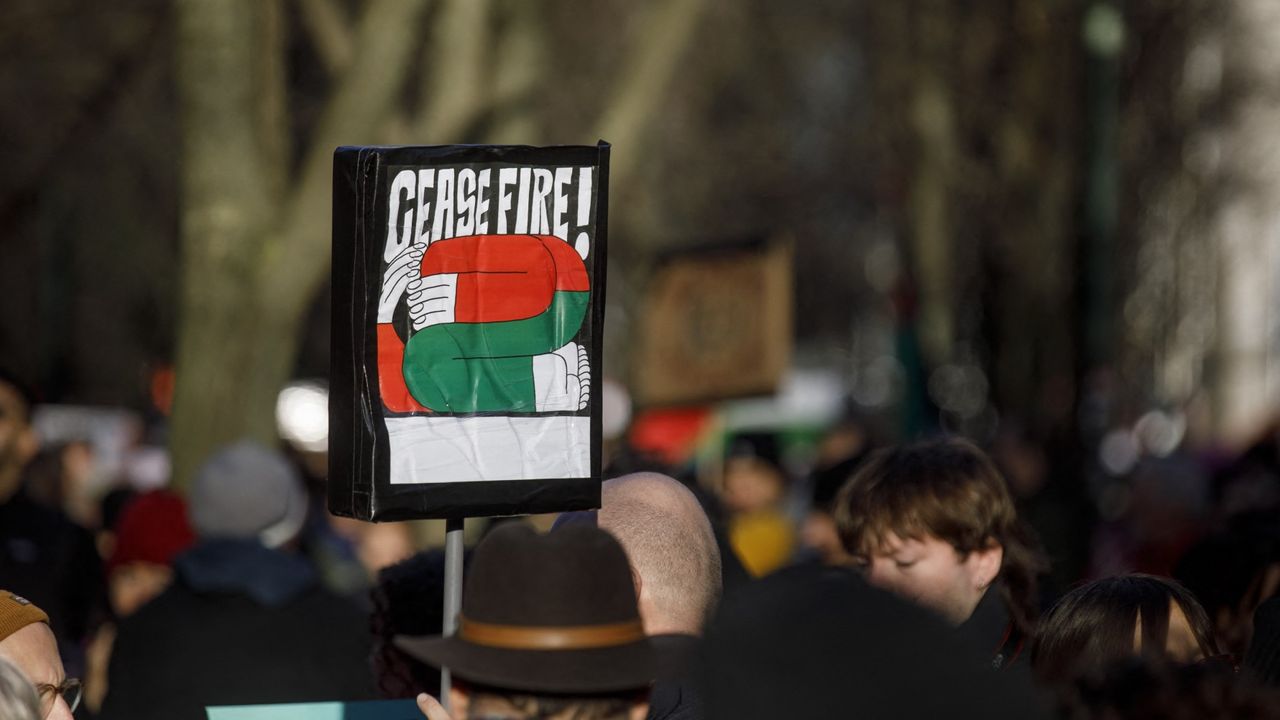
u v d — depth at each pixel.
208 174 24.42
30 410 16.38
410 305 7.79
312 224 24.59
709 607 9.15
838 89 75.81
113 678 13.41
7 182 50.84
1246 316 66.06
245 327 24.44
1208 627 9.16
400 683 10.63
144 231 61.81
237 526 13.55
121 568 17.38
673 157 74.81
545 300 7.96
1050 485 30.42
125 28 45.59
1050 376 53.06
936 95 56.25
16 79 46.69
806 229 88.88
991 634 10.62
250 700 13.04
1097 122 33.78
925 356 49.72
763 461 27.12
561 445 7.95
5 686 6.86
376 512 7.67
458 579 7.88
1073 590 9.38
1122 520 29.08
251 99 24.59
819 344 106.81
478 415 7.84
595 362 8.02
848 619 6.98
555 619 6.64
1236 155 61.25
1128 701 6.79
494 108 29.44
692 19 29.56
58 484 22.55
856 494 10.94
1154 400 64.56
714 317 30.55
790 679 6.96
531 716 6.61
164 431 41.50
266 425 24.69
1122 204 57.25
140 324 65.38
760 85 75.69
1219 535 12.92
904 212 60.69
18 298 61.84
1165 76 55.91
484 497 7.82
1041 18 51.66
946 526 10.56
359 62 24.69
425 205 7.82
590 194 8.04
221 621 13.19
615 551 6.82
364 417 7.70
